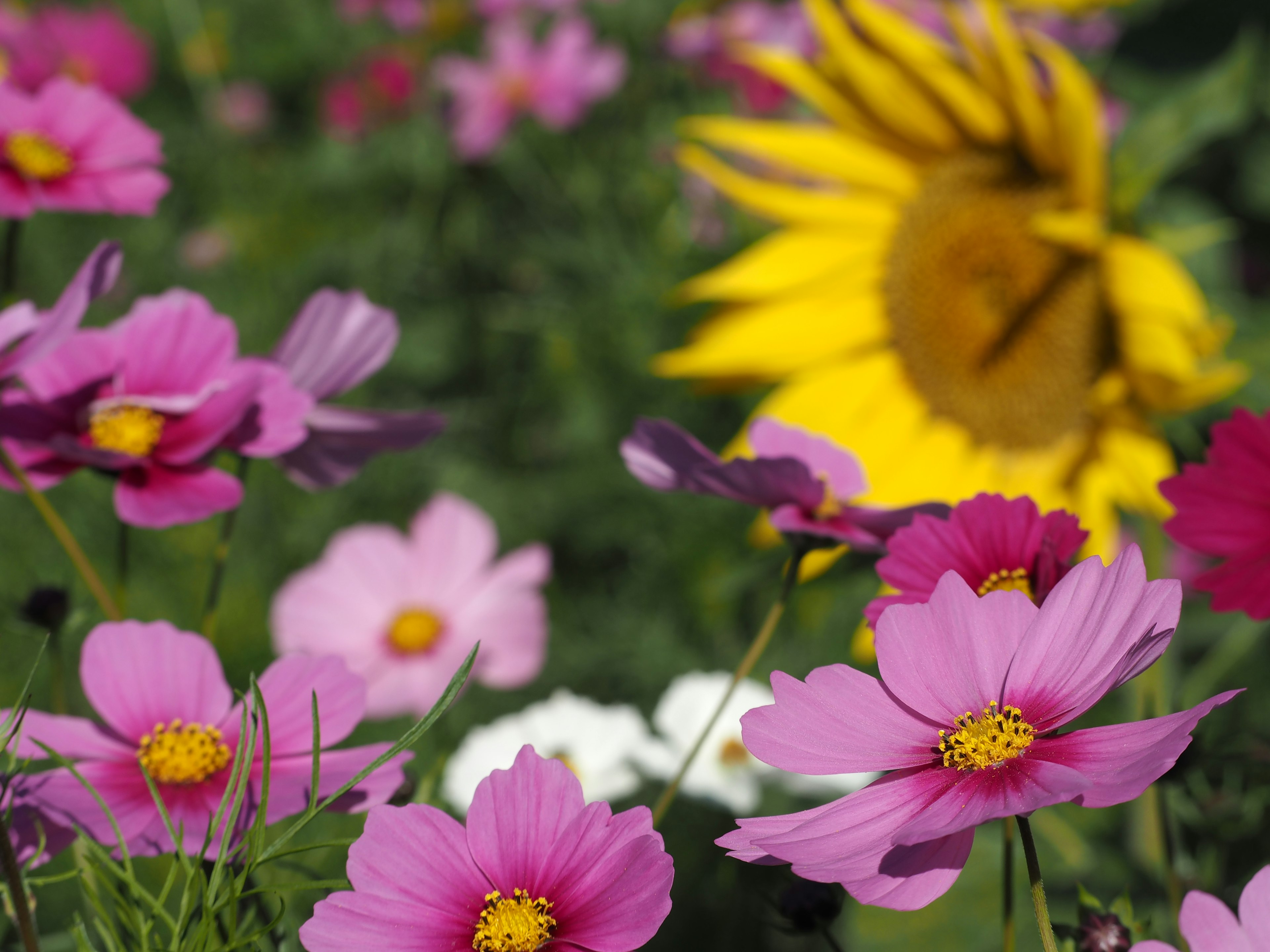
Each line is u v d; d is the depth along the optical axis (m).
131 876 0.58
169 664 0.63
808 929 0.66
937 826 0.54
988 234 1.21
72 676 1.15
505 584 1.07
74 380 0.69
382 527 1.11
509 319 2.06
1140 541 1.16
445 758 0.68
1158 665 0.80
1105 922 0.61
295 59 3.06
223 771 0.62
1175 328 1.02
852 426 1.27
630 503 1.64
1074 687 0.56
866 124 1.25
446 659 1.02
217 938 0.60
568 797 0.57
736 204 1.82
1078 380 1.18
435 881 0.57
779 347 1.27
